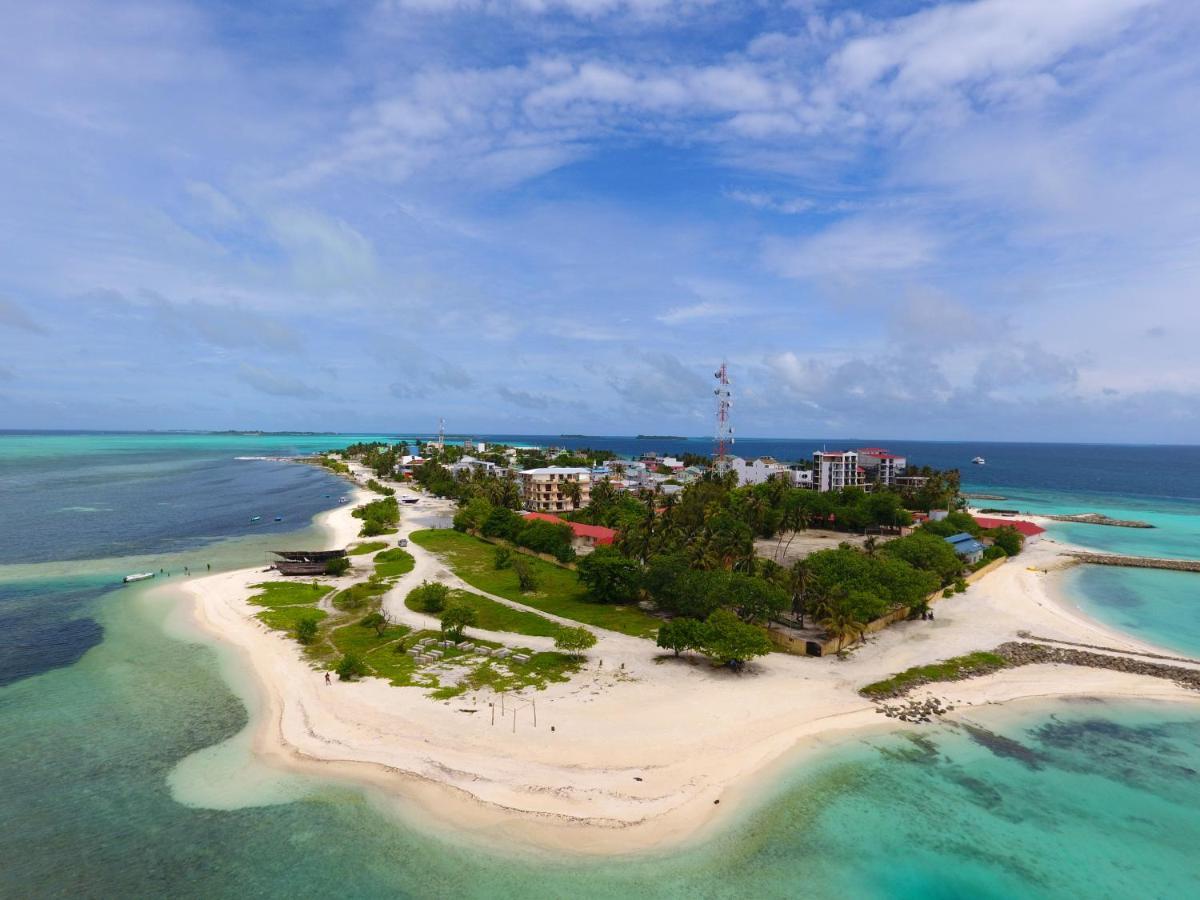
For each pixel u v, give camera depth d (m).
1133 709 61.16
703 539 98.94
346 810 43.66
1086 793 47.62
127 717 56.53
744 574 82.19
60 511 182.50
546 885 37.56
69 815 42.84
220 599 92.81
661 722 55.53
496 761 49.28
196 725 55.06
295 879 37.56
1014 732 56.41
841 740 54.06
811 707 59.31
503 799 44.84
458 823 42.53
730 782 47.53
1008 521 160.75
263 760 49.56
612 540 111.12
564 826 42.41
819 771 49.44
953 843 42.00
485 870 38.59
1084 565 127.69
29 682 63.91
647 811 44.03
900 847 41.47
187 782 46.69
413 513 182.88
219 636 76.94
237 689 62.28
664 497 168.50
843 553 88.50
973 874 39.38
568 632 68.25
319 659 69.38
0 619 84.00
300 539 144.62
